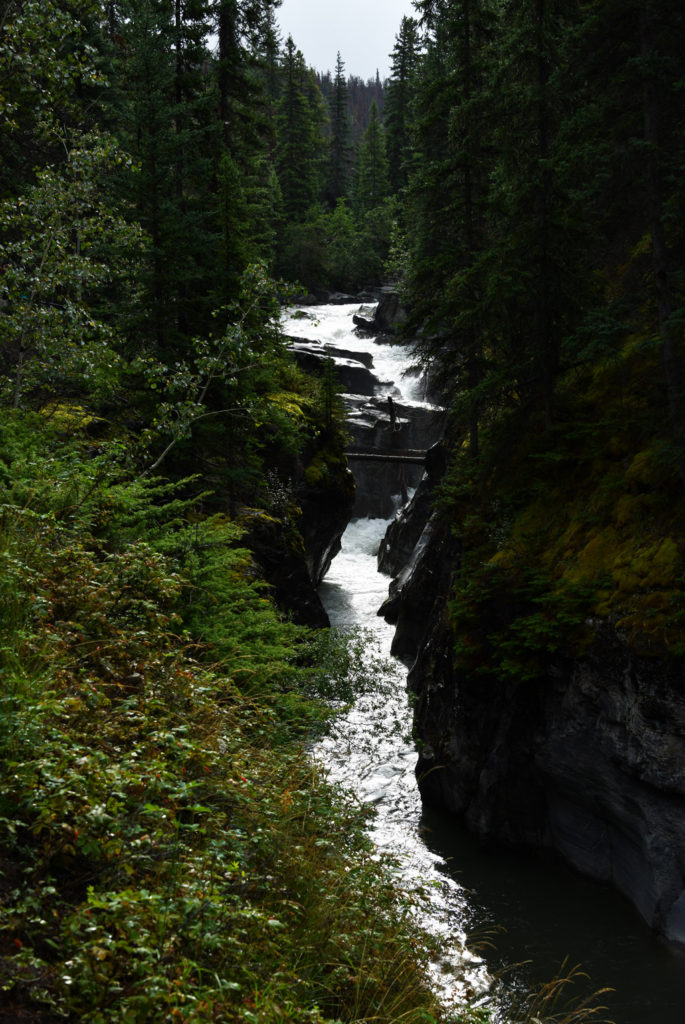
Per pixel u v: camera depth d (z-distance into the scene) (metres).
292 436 21.98
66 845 3.60
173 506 10.37
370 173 85.19
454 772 14.86
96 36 23.62
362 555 38.34
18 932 3.32
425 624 22.72
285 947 4.40
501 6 18.25
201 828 4.39
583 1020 9.16
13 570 5.55
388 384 49.09
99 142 13.16
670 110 12.59
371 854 6.44
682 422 12.32
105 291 20.20
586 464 15.54
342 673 20.70
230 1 26.41
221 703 6.67
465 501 17.80
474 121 18.95
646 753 11.14
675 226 12.95
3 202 12.73
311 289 74.12
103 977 3.11
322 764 7.13
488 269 16.34
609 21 12.70
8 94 11.81
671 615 11.42
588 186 13.48
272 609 12.48
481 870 13.28
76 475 8.83
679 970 10.34
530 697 13.81
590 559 13.59
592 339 12.92
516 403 17.47
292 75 77.00
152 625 6.42
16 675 4.63
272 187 71.81
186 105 19.05
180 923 3.62
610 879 12.84
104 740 4.67
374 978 4.59
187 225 19.38
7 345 14.48
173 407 13.65
